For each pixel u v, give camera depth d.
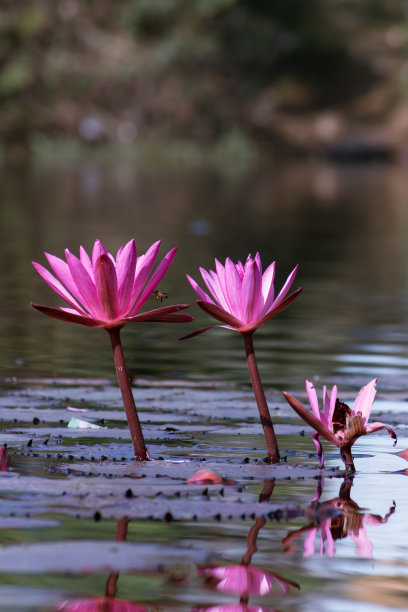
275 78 68.62
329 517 3.99
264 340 10.18
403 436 5.71
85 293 4.87
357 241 22.23
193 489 4.33
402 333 10.78
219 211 29.12
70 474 4.54
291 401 4.96
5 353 8.91
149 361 8.64
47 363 8.34
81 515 3.87
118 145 59.56
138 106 60.78
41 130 59.12
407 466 4.94
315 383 7.62
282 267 17.41
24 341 9.73
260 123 64.50
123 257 4.88
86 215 26.75
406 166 58.81
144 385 7.32
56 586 3.13
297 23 72.56
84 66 58.38
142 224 24.42
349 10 76.25
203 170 51.75
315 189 39.88
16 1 57.34
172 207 30.20
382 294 14.37
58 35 58.06
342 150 61.97
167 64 58.75
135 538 3.60
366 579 3.29
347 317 12.05
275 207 31.22
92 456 4.95
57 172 47.12
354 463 5.00
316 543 3.65
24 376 7.60
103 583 3.16
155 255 4.92
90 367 8.17
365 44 72.25
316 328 11.09
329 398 5.07
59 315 4.83
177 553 3.47
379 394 7.14
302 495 4.32
